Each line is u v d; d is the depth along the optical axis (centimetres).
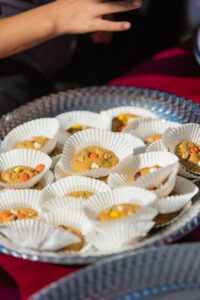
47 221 62
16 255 57
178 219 62
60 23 88
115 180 67
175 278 53
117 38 142
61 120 80
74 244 59
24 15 91
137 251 55
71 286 51
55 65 111
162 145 70
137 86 90
